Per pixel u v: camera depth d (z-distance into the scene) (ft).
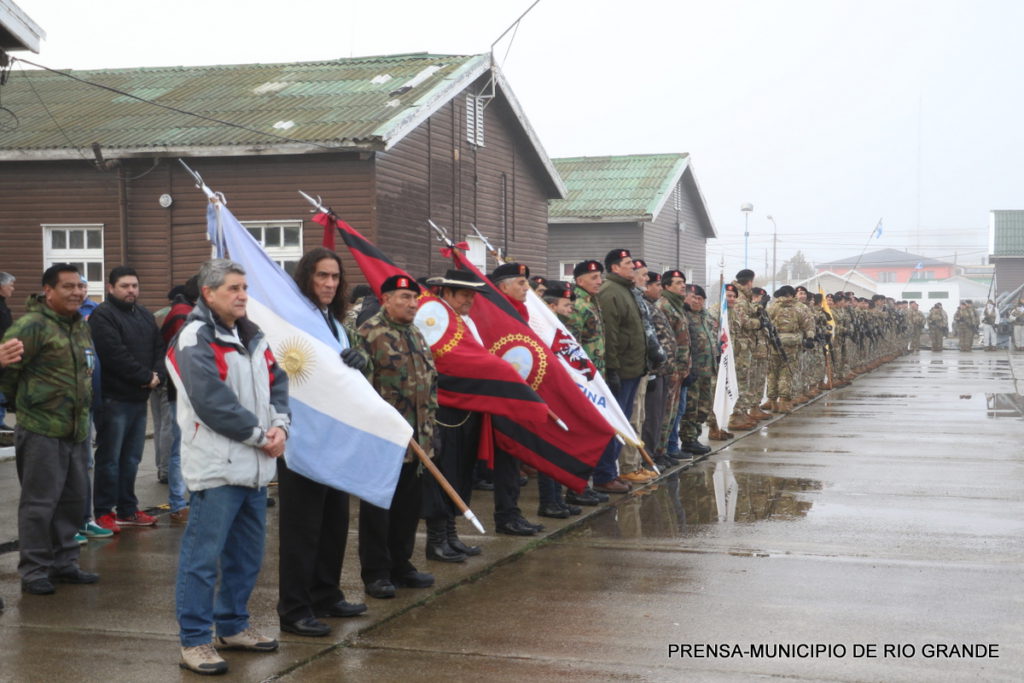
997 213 181.68
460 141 68.33
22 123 63.21
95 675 15.69
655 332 34.14
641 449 29.71
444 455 22.65
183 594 15.90
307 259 18.43
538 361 25.36
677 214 110.11
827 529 26.53
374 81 65.92
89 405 20.93
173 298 27.78
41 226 61.36
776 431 47.62
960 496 31.07
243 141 56.70
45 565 20.31
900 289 248.52
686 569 22.38
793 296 56.65
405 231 61.46
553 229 100.58
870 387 74.38
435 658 16.51
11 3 36.19
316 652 16.78
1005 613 19.15
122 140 58.75
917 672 15.96
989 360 114.01
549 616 18.81
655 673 15.84
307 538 17.74
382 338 19.65
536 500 30.60
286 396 16.79
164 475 31.71
